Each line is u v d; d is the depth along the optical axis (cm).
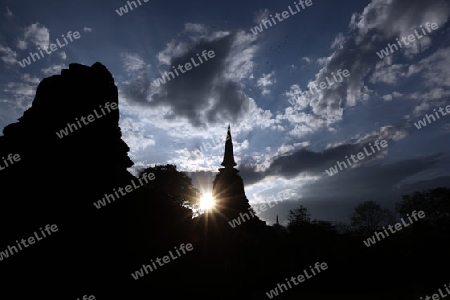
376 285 4791
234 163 5812
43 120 2502
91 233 2303
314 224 6475
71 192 2350
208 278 3350
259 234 5247
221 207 5253
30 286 1822
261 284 4356
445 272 5444
